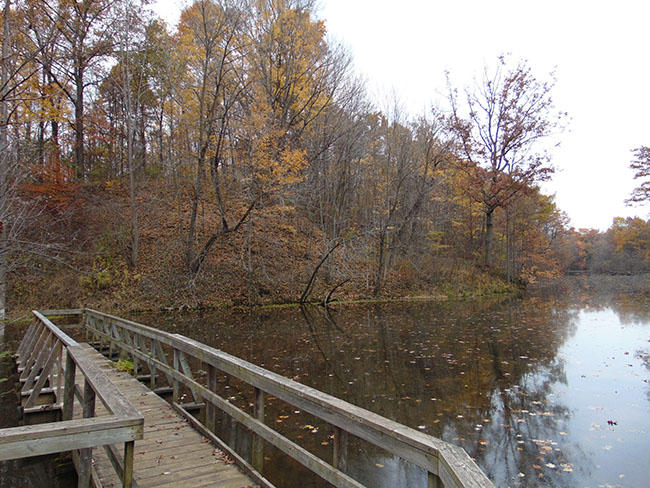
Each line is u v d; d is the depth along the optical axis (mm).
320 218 24250
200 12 17047
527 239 32781
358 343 11492
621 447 5246
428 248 28062
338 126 22812
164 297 17234
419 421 6137
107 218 18750
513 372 8664
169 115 21859
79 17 18641
